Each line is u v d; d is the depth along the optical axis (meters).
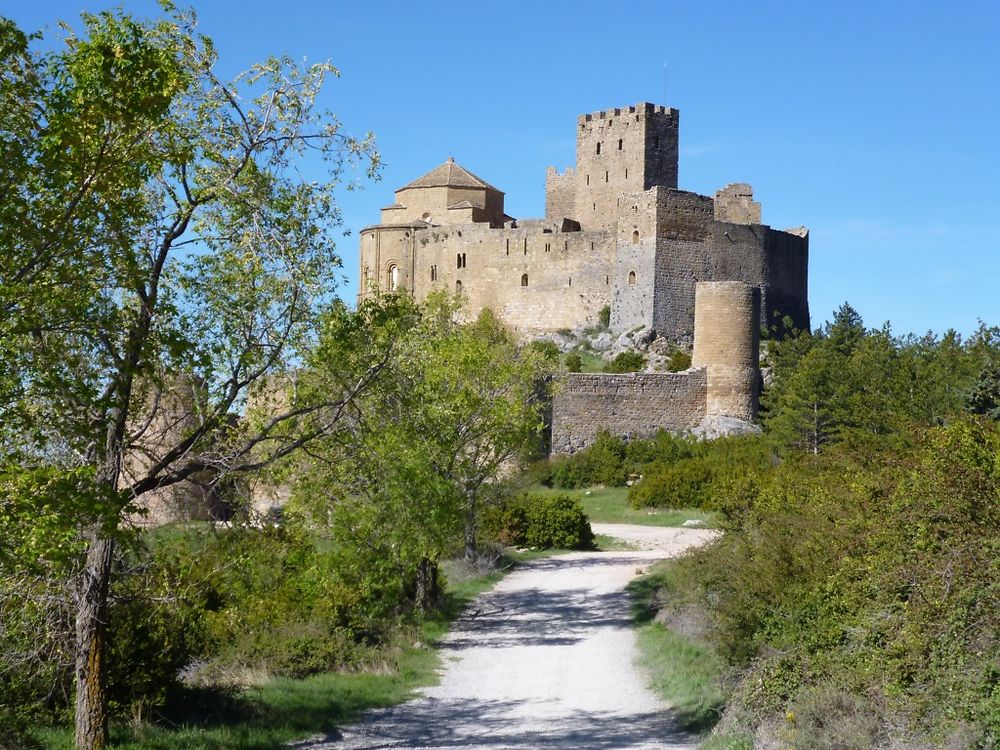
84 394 14.40
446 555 42.97
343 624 28.39
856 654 16.97
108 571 16.58
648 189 101.75
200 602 19.25
